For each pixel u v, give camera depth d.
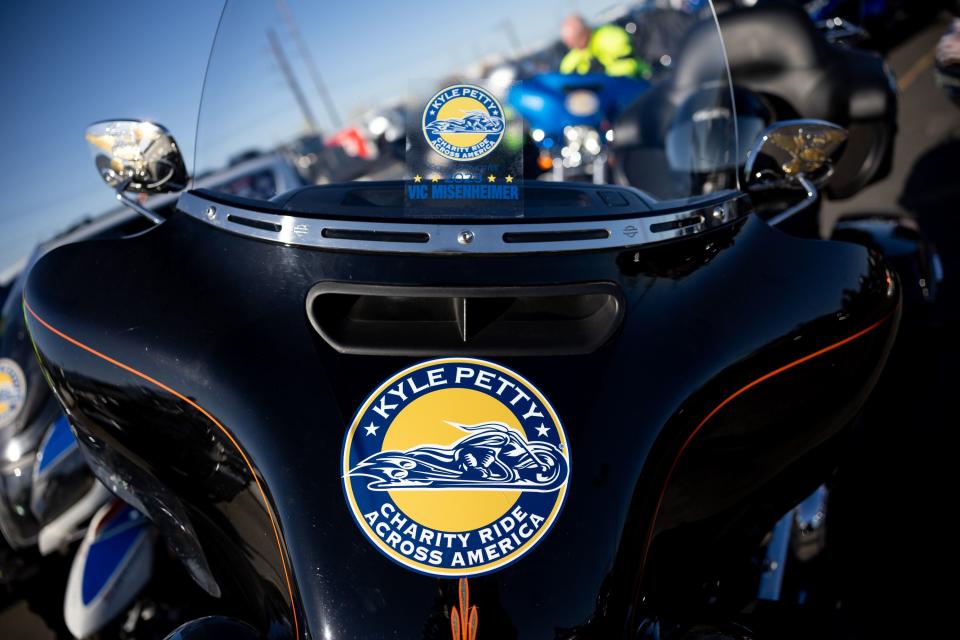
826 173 2.09
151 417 1.51
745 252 1.73
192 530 1.56
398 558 1.24
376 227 1.58
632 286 1.55
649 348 1.47
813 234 3.20
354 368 1.42
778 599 1.86
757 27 3.75
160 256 1.72
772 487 1.61
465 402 1.36
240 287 1.57
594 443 1.34
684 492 1.46
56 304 1.67
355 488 1.29
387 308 1.53
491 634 1.18
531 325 1.50
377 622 1.19
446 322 1.51
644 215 1.67
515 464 1.31
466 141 1.62
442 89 1.65
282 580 1.34
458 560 1.23
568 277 1.52
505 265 1.52
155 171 1.93
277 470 1.33
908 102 7.33
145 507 1.68
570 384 1.40
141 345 1.54
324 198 1.74
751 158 1.96
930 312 2.98
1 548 2.99
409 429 1.34
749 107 2.74
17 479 2.93
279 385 1.41
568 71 2.44
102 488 2.92
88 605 2.27
